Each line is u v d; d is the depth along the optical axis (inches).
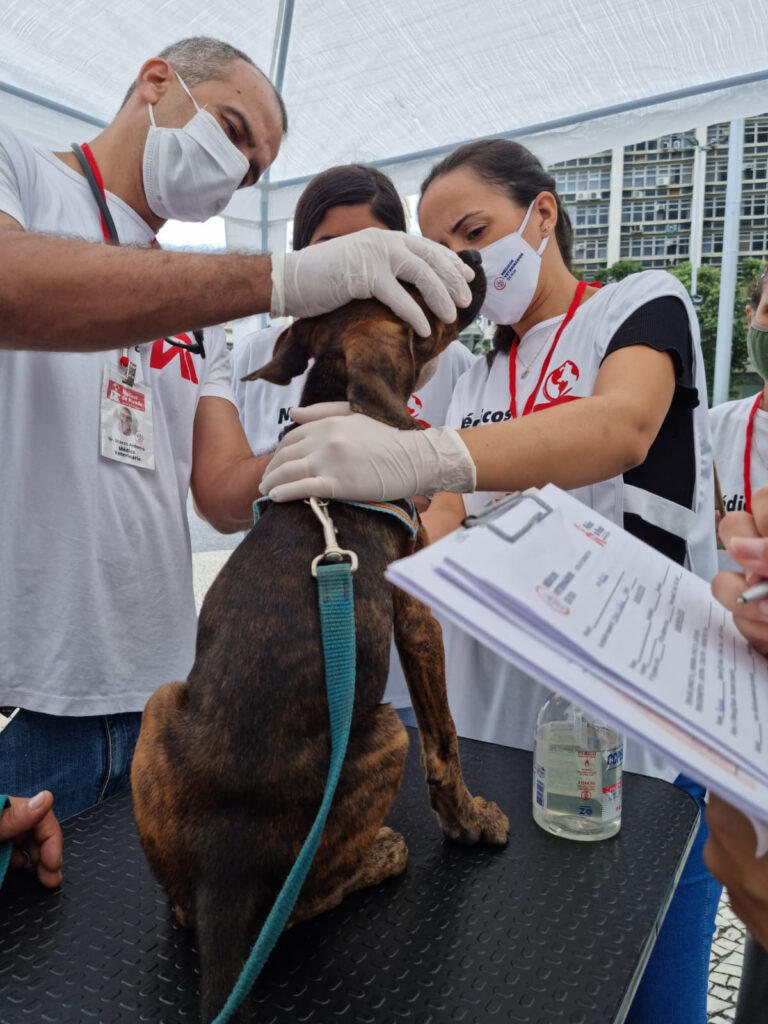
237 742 41.9
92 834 56.2
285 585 45.7
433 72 144.8
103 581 73.5
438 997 38.9
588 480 62.2
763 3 117.6
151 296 51.6
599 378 72.9
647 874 50.4
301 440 52.3
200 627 48.6
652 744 22.8
